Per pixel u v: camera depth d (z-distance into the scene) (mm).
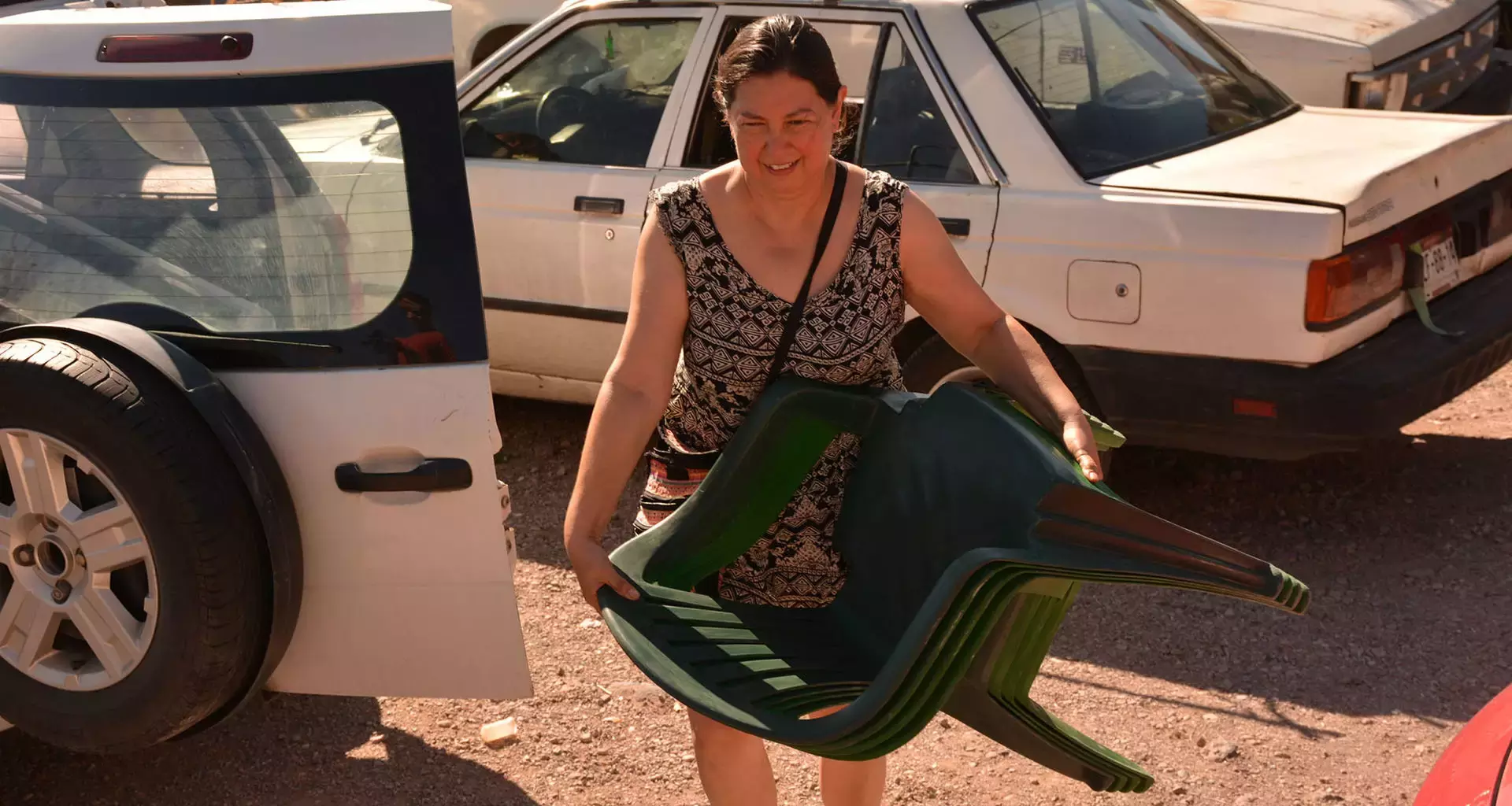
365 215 3004
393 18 3031
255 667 2953
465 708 3902
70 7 4059
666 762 3650
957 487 2359
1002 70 4574
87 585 2945
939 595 1940
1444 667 3967
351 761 3641
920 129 4652
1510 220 4844
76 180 3164
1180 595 4434
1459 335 4383
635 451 2422
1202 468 5305
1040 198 4422
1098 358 4402
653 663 2213
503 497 2996
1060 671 4035
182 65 3074
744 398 2535
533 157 5227
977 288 2535
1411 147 4527
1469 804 2234
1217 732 3713
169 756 3650
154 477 2783
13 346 2893
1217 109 4949
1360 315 4199
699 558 2547
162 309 3098
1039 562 1970
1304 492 5102
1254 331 4180
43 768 3582
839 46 4793
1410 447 5480
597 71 5191
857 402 2527
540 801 3486
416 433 2951
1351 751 3607
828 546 2615
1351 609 4301
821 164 2305
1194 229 4199
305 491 3000
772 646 2432
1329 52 6562
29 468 2914
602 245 5016
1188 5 7027
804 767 3625
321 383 2967
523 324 5254
